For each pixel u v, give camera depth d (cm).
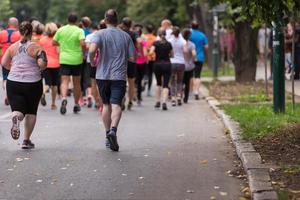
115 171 1590
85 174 1556
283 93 2416
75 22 2767
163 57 2983
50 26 2969
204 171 1588
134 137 2120
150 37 3644
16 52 1859
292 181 1387
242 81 4159
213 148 1906
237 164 1666
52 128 2334
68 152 1844
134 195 1361
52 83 2952
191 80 3728
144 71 3188
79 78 2780
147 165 1661
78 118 2628
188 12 6656
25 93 1848
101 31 1895
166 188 1420
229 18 4006
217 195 1358
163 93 2973
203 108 3034
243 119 2305
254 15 1852
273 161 1578
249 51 4125
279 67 2402
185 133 2209
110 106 1916
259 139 1883
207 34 6334
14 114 1827
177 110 2961
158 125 2417
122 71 1880
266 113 2442
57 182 1476
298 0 1820
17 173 1572
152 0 8912
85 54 3092
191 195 1360
